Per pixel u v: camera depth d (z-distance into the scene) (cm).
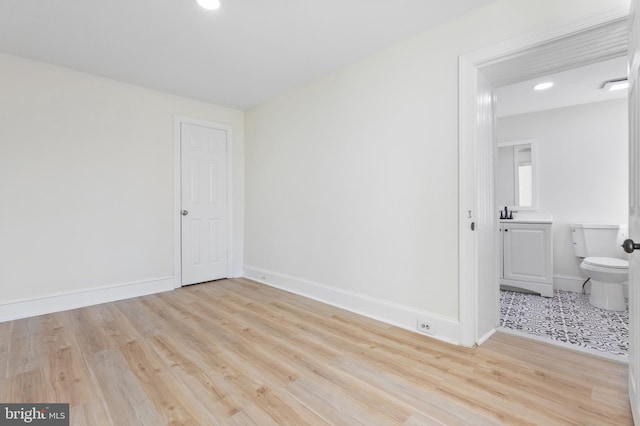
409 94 233
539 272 326
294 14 204
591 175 338
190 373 172
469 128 201
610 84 288
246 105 393
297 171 333
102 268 304
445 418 135
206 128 382
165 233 347
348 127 278
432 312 222
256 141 395
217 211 393
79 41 237
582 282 339
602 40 169
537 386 159
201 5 194
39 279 270
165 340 215
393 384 161
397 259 242
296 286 334
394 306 244
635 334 128
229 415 137
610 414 137
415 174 230
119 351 198
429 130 221
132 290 322
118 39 235
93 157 299
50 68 275
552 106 350
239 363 183
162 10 199
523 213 377
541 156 366
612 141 327
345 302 282
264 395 152
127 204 320
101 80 303
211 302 302
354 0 190
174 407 143
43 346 205
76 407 143
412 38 231
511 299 315
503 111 368
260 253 388
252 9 198
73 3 191
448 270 213
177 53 256
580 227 334
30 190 266
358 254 272
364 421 133
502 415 137
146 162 333
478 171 204
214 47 247
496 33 189
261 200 386
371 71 258
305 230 324
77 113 289
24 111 263
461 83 204
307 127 320
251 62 273
